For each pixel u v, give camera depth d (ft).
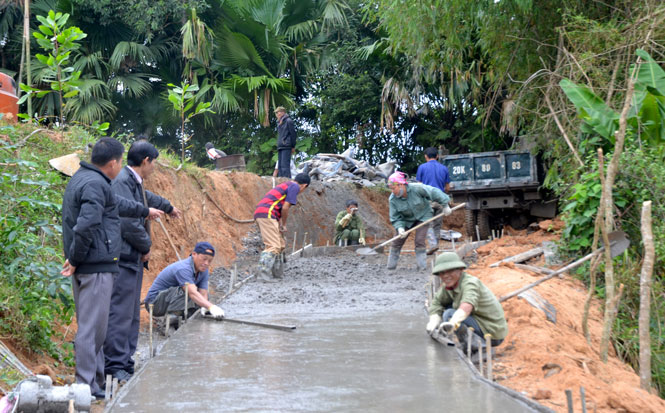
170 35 81.56
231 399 12.26
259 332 19.72
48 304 20.34
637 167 26.61
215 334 19.48
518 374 16.26
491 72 44.29
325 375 14.16
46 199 22.08
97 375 15.61
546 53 38.65
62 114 30.60
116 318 17.07
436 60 42.65
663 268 26.22
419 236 34.35
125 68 76.48
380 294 27.40
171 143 84.69
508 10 37.52
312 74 82.23
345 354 16.30
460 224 59.16
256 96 75.00
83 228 14.16
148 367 15.17
